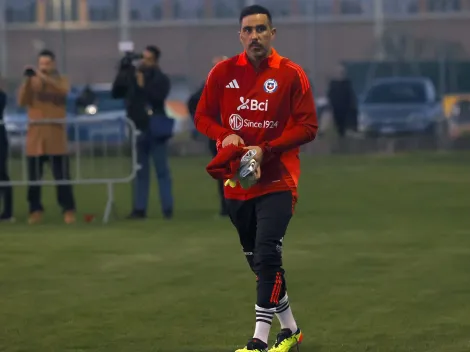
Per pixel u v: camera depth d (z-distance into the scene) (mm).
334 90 67000
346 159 60656
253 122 15461
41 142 32781
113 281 22219
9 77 77812
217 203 38406
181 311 19125
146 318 18562
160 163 33375
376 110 67188
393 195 40219
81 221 33312
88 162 41500
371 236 28688
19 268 24000
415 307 19312
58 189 33125
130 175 33312
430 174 49719
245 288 21234
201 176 50438
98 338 17094
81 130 41312
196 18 87000
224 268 23641
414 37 86312
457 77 76812
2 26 84750
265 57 15406
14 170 43594
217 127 15758
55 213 36094
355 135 67562
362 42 88812
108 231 30469
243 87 15461
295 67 15398
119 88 32719
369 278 22250
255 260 15516
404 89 69500
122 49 32938
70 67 85750
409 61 78375
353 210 35281
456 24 86312
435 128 66812
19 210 37562
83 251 26484
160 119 32844
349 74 79375
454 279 22062
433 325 17859
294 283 21734
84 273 23266
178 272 23219
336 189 42906
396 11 86812
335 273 22875
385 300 19969
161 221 32875
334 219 32688
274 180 15492
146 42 86438
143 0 87438
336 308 19281
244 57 15547
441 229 30078
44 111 32969
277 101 15336
